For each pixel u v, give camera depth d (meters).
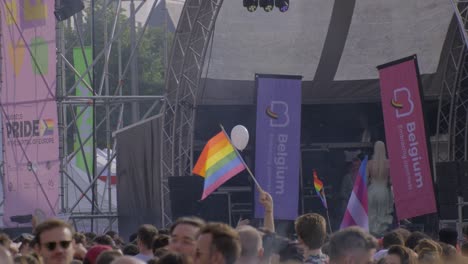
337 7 32.53
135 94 41.62
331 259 9.21
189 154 32.12
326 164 33.72
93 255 12.01
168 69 31.16
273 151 27.16
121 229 34.16
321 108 34.22
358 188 21.83
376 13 32.56
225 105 33.56
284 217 27.02
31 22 30.08
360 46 33.19
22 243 14.34
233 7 32.44
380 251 14.37
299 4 32.75
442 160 33.19
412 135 25.92
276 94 27.19
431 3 31.59
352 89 33.75
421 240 13.29
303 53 33.47
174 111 30.88
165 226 31.50
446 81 32.47
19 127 30.28
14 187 30.31
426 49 32.59
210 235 8.30
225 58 33.09
